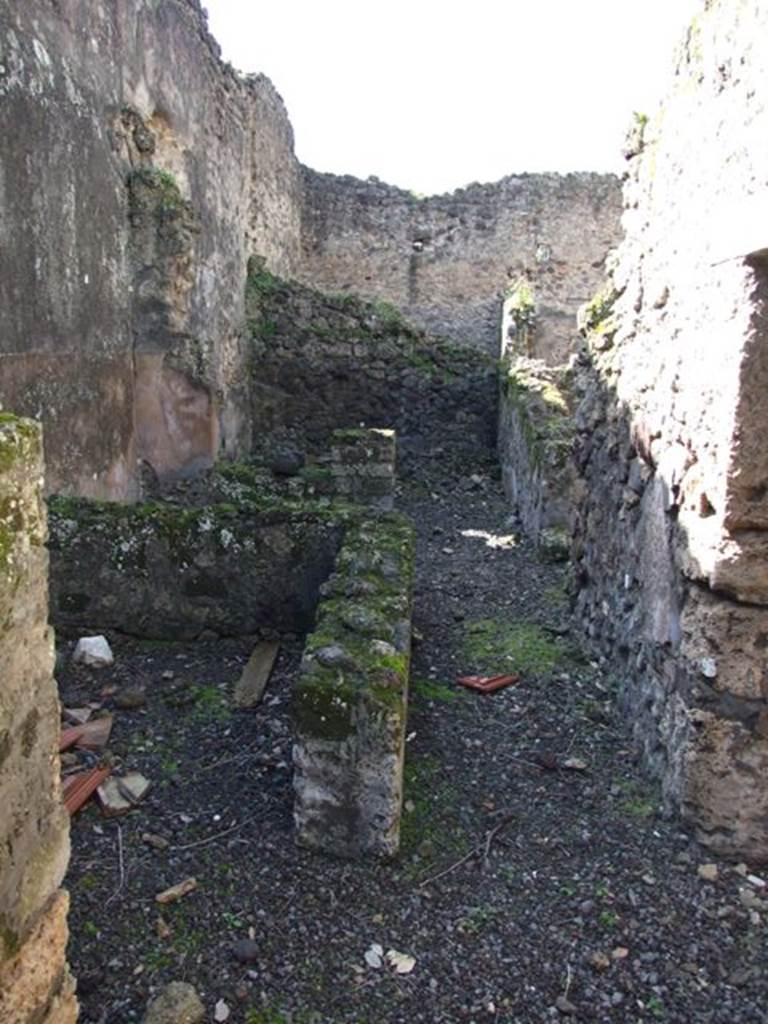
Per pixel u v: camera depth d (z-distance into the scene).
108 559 4.26
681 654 2.82
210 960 2.26
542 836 2.84
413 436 10.44
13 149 4.57
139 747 3.35
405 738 3.38
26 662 1.40
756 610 2.58
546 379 8.76
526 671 4.18
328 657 2.80
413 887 2.58
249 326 10.02
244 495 7.14
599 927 2.42
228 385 8.87
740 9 2.46
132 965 2.23
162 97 6.85
